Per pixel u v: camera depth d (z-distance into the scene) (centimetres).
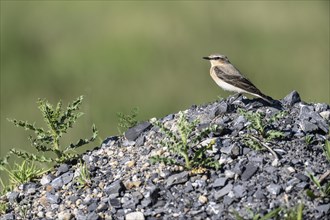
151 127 1306
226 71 1482
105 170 1236
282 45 2939
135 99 2623
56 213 1183
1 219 1196
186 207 1124
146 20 2980
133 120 1344
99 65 2827
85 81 2769
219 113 1292
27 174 1280
